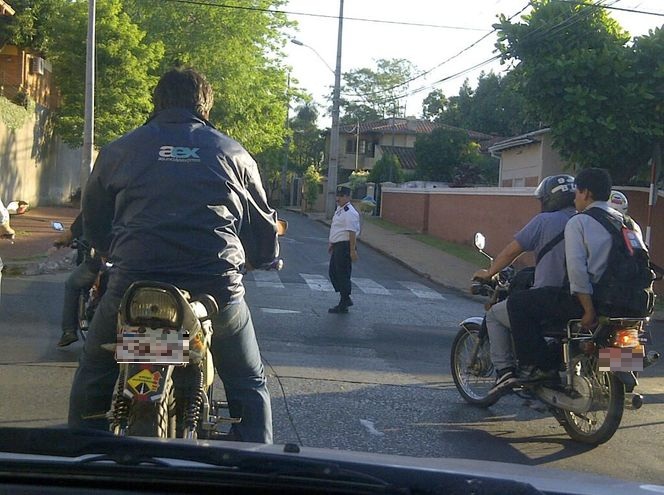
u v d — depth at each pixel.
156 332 3.72
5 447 2.66
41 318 10.49
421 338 11.31
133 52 32.06
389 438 6.50
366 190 47.09
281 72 43.09
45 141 32.78
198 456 2.58
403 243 28.41
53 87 34.09
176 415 4.00
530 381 6.82
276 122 44.38
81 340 9.15
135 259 4.01
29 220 25.39
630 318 6.35
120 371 4.02
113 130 31.20
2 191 27.78
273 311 12.72
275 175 72.44
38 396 6.95
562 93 19.08
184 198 4.05
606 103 18.97
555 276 6.68
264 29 40.59
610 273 6.31
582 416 6.66
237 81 40.00
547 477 2.79
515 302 6.76
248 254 4.61
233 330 4.28
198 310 3.91
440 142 48.44
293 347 9.95
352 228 12.91
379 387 8.12
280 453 2.71
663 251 19.06
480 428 6.98
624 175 20.23
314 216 46.84
